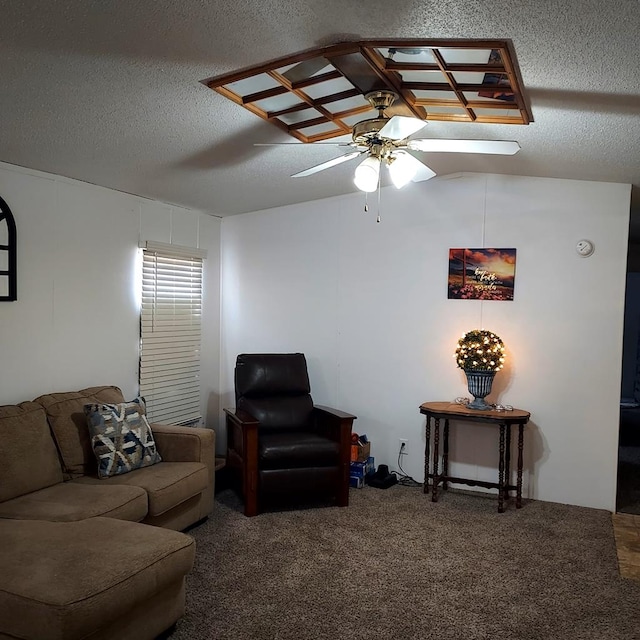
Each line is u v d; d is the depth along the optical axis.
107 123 2.80
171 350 4.56
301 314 4.92
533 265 4.13
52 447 3.07
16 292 3.26
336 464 3.83
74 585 1.89
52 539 2.24
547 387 4.09
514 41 2.00
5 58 2.09
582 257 4.00
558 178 4.04
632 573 2.95
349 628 2.39
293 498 3.96
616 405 3.92
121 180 3.75
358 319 4.70
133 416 3.38
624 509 3.93
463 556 3.11
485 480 4.27
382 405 4.62
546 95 2.47
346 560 3.04
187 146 3.21
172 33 2.00
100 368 3.86
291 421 4.21
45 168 3.38
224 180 3.97
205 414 5.02
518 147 2.41
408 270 4.51
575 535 3.44
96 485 2.98
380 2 1.80
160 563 2.16
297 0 1.80
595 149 3.19
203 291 4.98
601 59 2.04
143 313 4.25
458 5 1.78
